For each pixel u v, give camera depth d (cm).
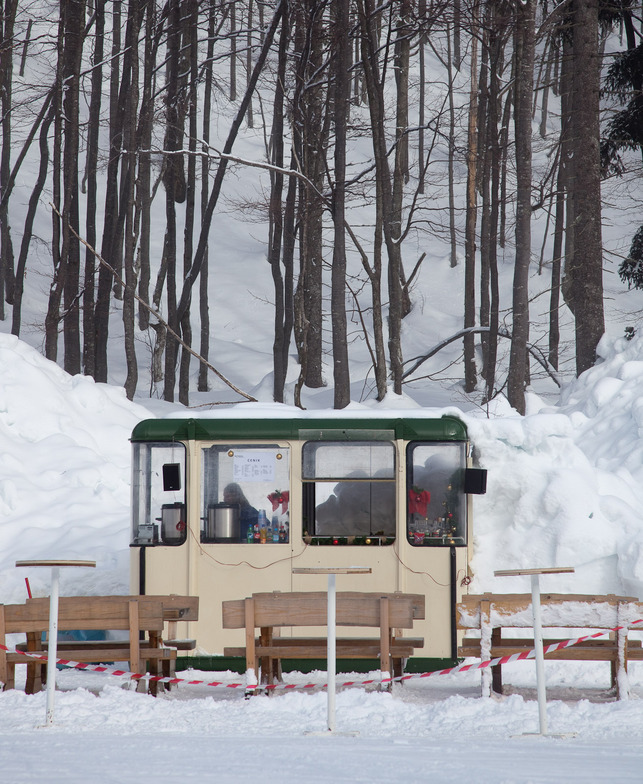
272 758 1306
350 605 2002
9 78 7744
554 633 2570
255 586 2378
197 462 2408
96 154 6391
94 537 3008
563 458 2742
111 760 1291
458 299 8838
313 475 2408
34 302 8288
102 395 4144
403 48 6438
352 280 9225
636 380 3547
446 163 11681
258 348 7906
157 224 10012
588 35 4497
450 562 2361
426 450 2395
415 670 2344
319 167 5669
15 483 3278
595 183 4441
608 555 2550
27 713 1802
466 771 1191
